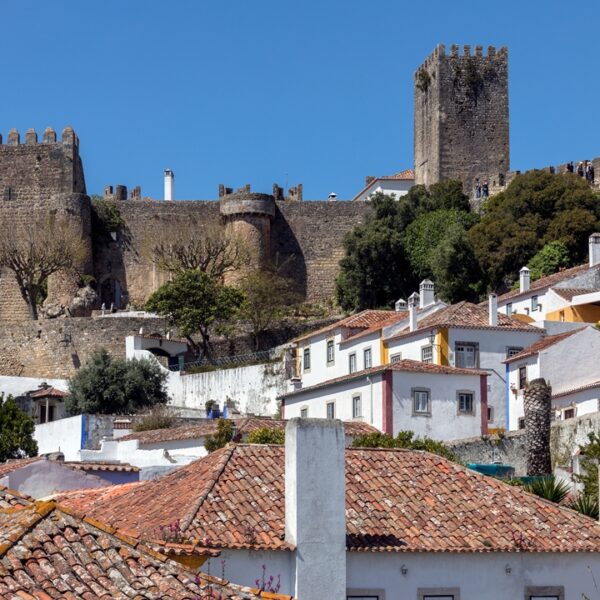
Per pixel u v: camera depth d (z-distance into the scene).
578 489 48.31
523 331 83.75
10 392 118.44
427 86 157.12
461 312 84.75
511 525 38.06
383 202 141.50
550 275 113.62
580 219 125.00
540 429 54.34
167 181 160.75
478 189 151.62
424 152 157.62
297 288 148.38
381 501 38.12
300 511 33.75
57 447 84.94
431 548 36.22
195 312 122.75
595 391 76.12
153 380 108.62
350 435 63.44
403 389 70.62
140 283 147.25
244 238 144.62
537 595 37.06
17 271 139.25
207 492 36.34
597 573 37.69
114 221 147.62
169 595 25.61
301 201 150.00
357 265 133.12
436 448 58.38
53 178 149.38
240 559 33.59
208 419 86.06
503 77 154.88
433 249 131.25
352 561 35.53
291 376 102.38
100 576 25.75
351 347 93.44
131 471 52.84
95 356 110.12
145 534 34.56
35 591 24.83
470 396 71.81
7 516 27.27
